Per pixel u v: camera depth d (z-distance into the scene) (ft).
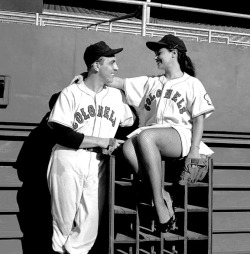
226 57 16.35
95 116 13.15
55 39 15.05
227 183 16.48
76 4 41.98
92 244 13.44
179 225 13.23
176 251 13.52
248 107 16.58
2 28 14.62
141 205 12.87
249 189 16.69
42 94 14.94
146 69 15.79
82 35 15.28
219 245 16.24
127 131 14.89
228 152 16.58
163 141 12.20
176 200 13.35
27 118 14.83
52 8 39.78
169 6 16.93
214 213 16.29
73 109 12.96
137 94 13.70
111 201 12.56
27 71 14.82
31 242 14.84
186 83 13.05
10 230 14.73
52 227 14.66
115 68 13.25
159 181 11.93
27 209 14.88
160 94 13.14
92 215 13.19
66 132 12.67
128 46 15.65
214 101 16.25
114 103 13.51
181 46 13.21
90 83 13.28
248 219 16.60
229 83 16.39
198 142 12.56
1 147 14.75
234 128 16.47
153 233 13.37
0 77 14.57
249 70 16.60
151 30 28.12
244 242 16.51
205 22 44.01
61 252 13.23
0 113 14.62
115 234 13.57
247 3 44.06
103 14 39.93
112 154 12.95
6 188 14.76
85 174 12.95
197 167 12.40
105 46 12.97
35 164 14.93
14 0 15.28
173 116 12.88
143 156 11.94
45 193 14.90
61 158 12.90
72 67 15.19
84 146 12.76
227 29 42.42
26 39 14.80
